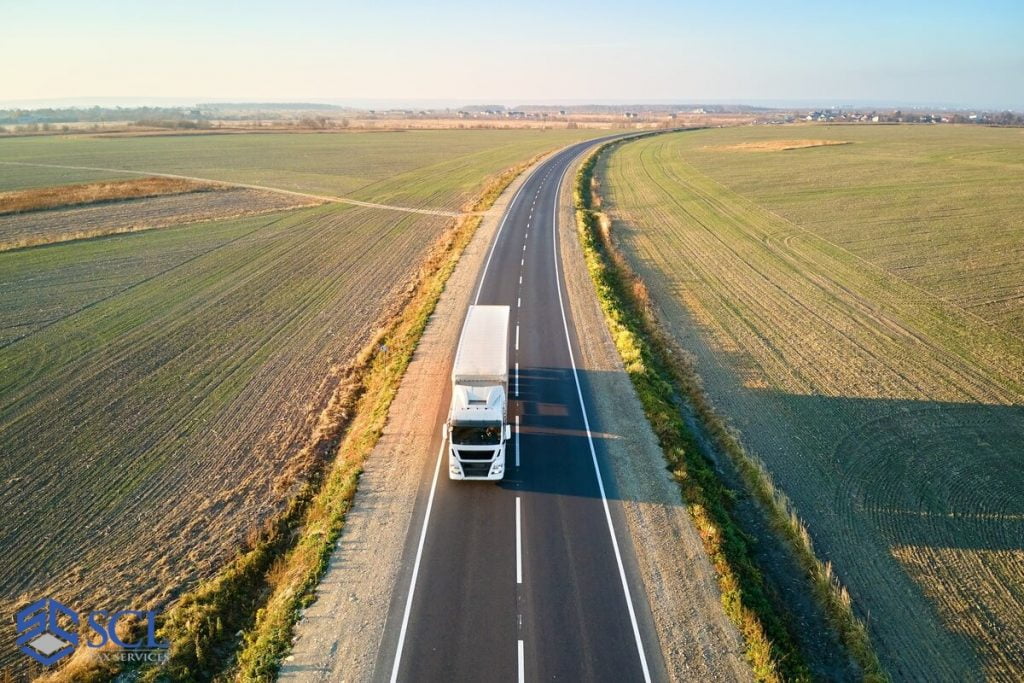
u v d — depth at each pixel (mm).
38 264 50375
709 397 29438
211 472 23391
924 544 20141
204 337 36344
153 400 28781
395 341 34844
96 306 41094
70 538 19797
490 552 19062
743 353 34188
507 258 50812
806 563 19266
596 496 21750
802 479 23328
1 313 39562
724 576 18062
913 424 27062
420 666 15289
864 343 35375
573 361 32188
